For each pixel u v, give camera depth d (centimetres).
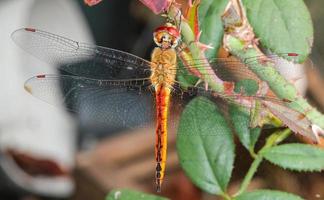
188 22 32
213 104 33
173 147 50
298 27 32
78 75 37
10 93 53
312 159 33
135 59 37
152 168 51
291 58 32
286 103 33
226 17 32
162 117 36
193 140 33
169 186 50
